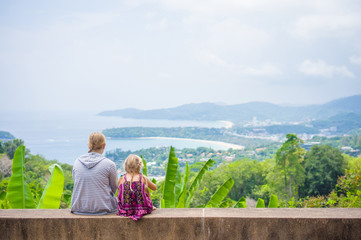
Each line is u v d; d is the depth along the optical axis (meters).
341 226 3.48
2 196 6.84
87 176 3.74
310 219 3.50
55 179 5.40
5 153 32.59
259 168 60.47
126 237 3.69
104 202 3.75
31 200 5.63
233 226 3.58
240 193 58.22
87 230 3.71
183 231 3.64
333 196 10.34
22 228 3.78
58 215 3.81
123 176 3.83
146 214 3.73
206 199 25.84
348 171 10.22
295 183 55.94
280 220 3.54
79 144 180.00
